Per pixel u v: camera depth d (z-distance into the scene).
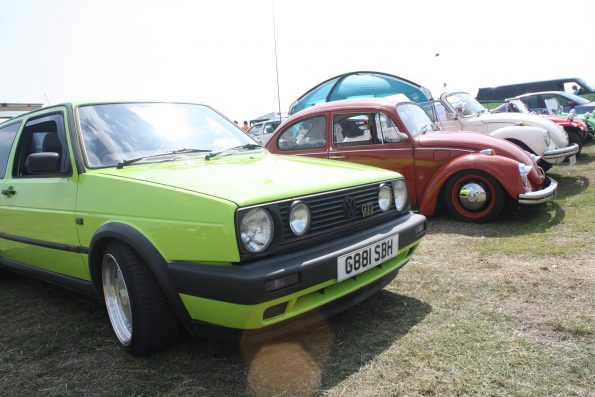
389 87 11.45
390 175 3.26
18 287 4.41
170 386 2.44
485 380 2.28
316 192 2.64
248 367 2.57
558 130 8.20
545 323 2.83
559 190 7.21
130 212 2.67
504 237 4.86
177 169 2.96
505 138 7.88
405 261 3.20
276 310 2.33
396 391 2.25
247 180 2.66
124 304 2.90
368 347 2.69
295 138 6.73
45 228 3.36
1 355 2.93
